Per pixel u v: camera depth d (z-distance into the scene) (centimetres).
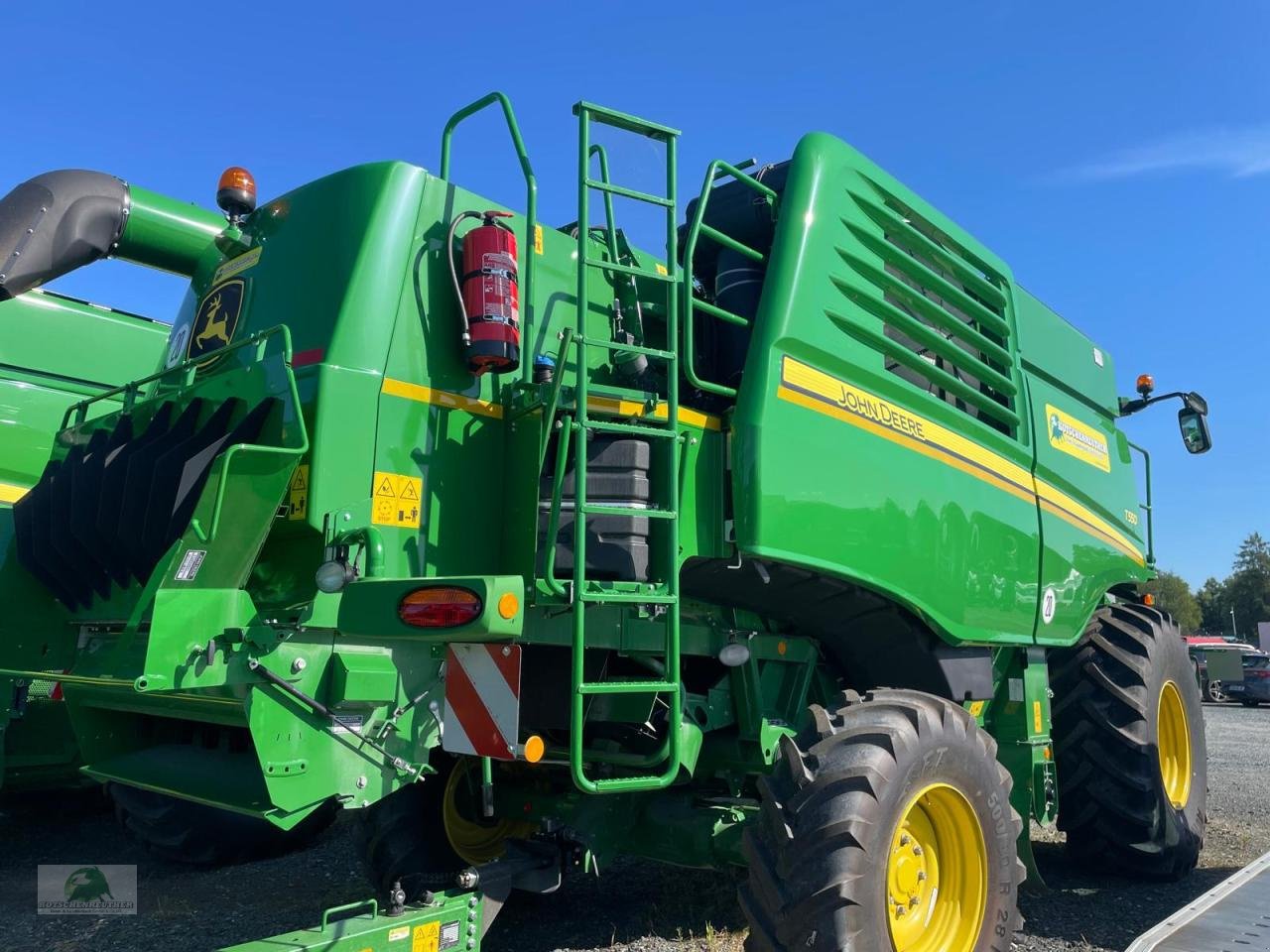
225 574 298
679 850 395
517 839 383
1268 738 1523
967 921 371
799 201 411
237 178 411
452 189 374
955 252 520
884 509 416
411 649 321
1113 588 700
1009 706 534
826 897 311
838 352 409
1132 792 554
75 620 385
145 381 407
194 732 387
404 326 347
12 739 547
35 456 747
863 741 345
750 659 423
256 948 275
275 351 353
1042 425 559
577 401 326
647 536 346
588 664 385
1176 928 317
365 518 325
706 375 438
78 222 482
